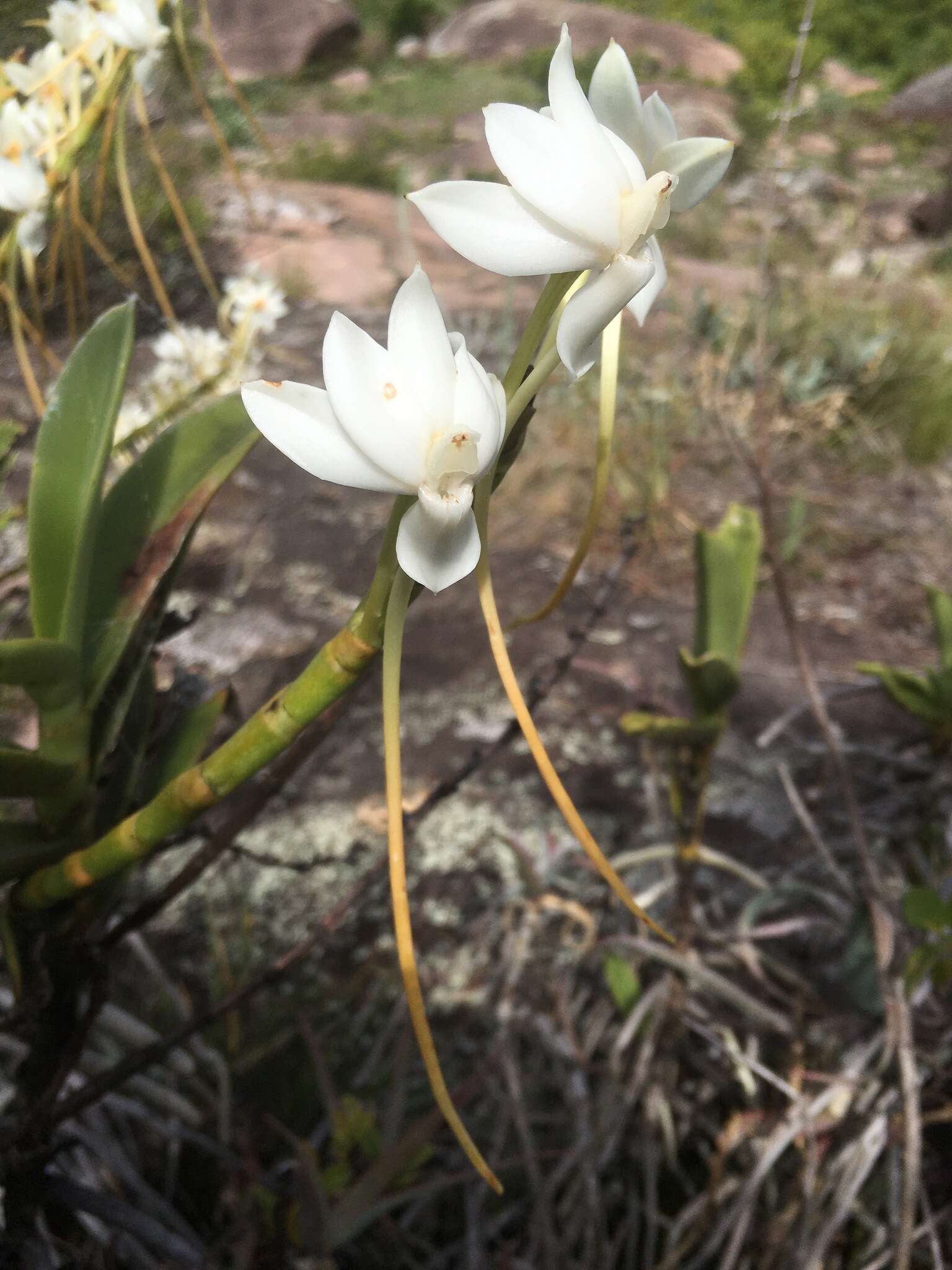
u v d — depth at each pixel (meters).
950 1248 0.49
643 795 0.84
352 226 2.56
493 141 0.18
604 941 0.56
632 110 0.20
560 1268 0.49
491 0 6.09
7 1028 0.32
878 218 3.63
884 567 1.40
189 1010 0.58
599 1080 0.56
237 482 1.28
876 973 0.50
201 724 0.35
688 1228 0.51
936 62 6.15
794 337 1.95
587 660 1.05
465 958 0.67
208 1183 0.51
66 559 0.27
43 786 0.28
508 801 0.83
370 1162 0.42
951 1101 0.50
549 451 1.49
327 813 0.80
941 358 1.89
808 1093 0.52
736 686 0.42
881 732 0.95
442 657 1.04
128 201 0.35
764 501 0.47
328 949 0.67
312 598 1.08
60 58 0.33
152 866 0.72
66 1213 0.40
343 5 5.21
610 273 0.19
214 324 1.50
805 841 0.74
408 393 0.18
